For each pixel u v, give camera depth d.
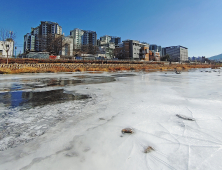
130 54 68.38
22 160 1.74
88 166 1.63
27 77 13.76
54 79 12.05
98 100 4.82
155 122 2.88
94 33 107.19
